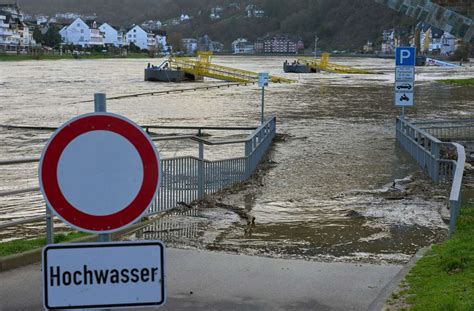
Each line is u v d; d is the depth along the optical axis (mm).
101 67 121250
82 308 3303
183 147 25234
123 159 3404
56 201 3357
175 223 11555
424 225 11656
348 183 16953
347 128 32438
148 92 59812
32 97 53219
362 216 12578
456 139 21609
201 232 10914
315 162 20844
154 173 3430
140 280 3338
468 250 8461
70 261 3289
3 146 26797
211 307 6781
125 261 3326
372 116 39438
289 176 17969
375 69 126875
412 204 13836
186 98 53344
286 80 78688
